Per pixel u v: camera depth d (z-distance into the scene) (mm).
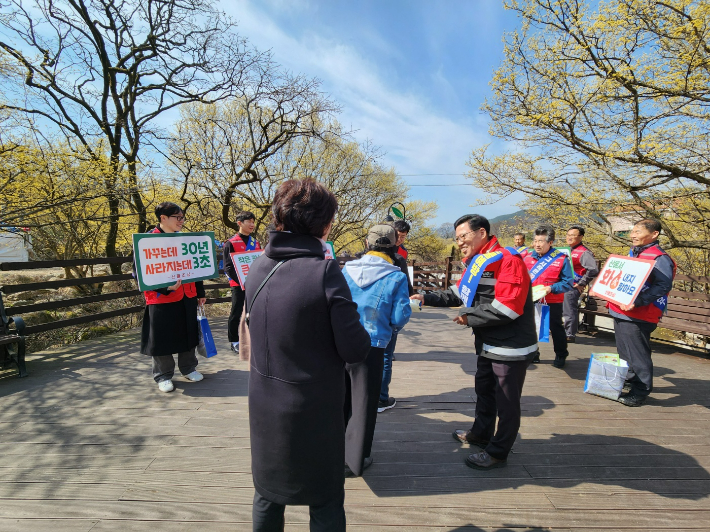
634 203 6188
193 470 2145
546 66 5941
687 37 4680
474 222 2219
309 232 1279
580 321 5953
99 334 5449
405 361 4344
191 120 10289
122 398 3107
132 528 1709
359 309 2104
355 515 1815
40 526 1709
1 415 2783
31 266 3895
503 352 2074
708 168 5207
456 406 3094
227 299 7004
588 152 6035
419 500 1927
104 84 8781
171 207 3139
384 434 2617
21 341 3523
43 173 6770
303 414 1190
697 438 2570
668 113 5078
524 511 1853
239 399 3102
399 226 3875
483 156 7039
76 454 2287
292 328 1178
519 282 1979
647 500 1940
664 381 3672
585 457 2330
